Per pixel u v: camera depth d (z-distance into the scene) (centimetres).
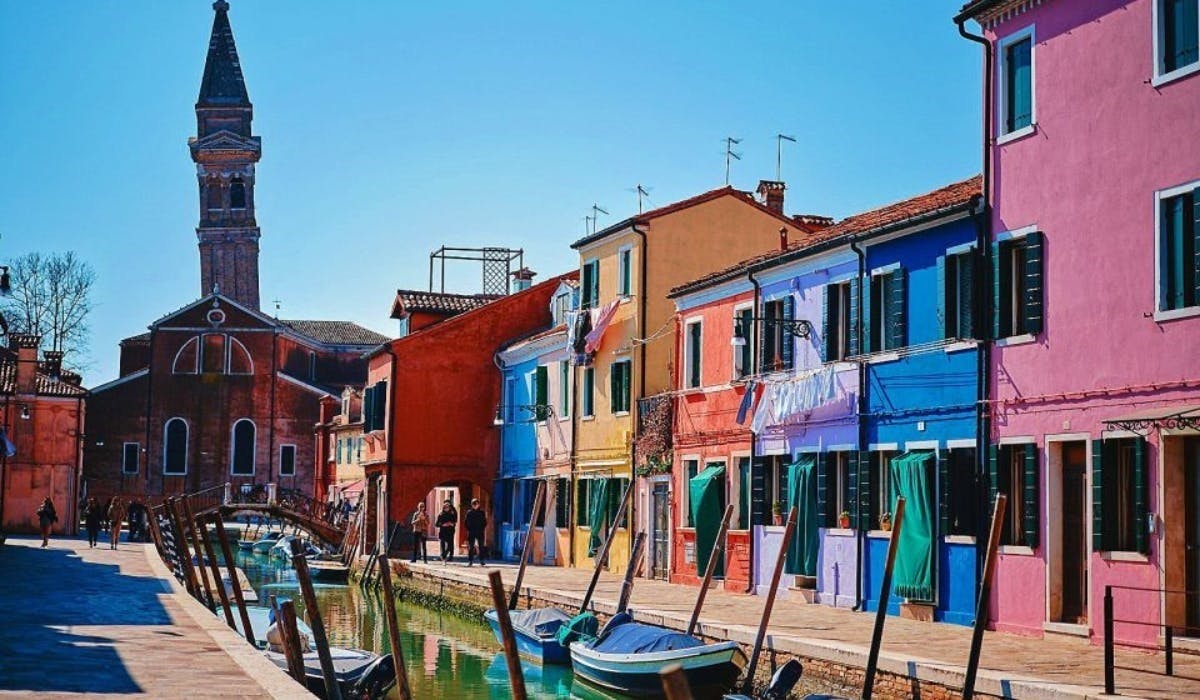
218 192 10156
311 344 8306
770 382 2833
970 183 2472
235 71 10506
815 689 1856
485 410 4828
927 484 2281
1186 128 1834
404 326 5266
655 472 3428
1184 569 1806
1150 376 1866
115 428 7912
